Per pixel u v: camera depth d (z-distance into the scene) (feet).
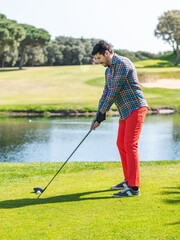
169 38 255.09
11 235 10.37
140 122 14.23
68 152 45.60
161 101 103.76
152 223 11.04
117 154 44.27
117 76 13.91
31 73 165.07
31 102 101.30
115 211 12.28
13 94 118.21
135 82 14.24
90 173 20.57
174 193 14.46
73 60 285.43
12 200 14.11
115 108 94.79
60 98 108.88
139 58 299.17
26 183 18.11
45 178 19.57
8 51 257.34
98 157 42.63
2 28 215.92
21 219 11.73
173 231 10.39
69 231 10.56
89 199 13.92
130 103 14.20
